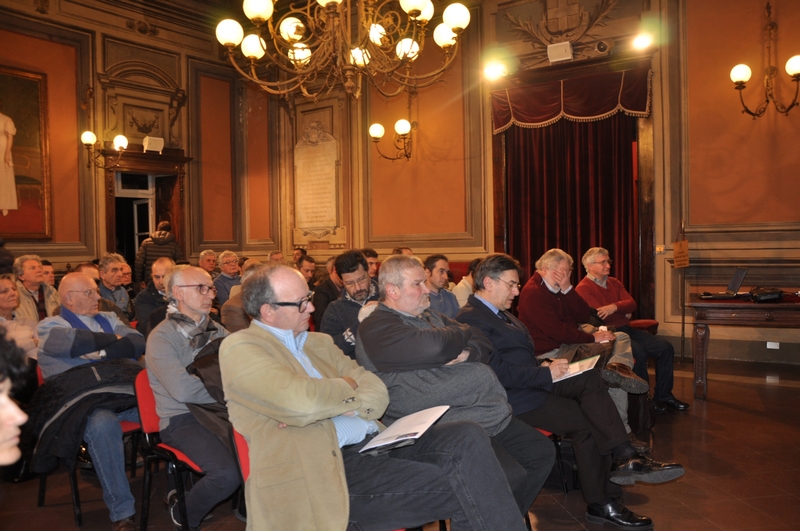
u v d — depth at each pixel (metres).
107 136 8.24
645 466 2.81
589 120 6.97
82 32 8.01
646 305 6.79
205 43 9.34
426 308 2.73
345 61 4.27
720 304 4.76
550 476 3.41
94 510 3.03
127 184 9.00
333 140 8.98
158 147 8.55
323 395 1.92
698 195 6.51
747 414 4.42
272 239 9.68
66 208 7.94
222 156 9.59
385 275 2.51
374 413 2.14
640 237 6.80
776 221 6.14
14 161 7.45
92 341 3.03
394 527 2.01
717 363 6.25
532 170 7.40
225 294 5.87
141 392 2.73
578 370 2.76
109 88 8.26
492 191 7.70
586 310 3.83
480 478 2.01
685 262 6.01
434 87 8.09
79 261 8.03
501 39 7.59
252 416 1.99
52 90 7.76
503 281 2.95
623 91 6.75
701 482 3.24
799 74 5.67
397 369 2.40
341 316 3.72
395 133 8.40
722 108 6.36
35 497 3.20
